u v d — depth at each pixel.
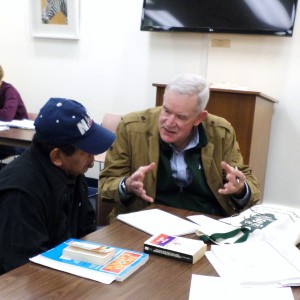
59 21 3.93
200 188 1.71
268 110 3.02
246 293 0.85
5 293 0.81
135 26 3.65
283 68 3.15
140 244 1.12
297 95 3.13
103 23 3.78
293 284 0.89
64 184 1.18
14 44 4.20
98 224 2.39
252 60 3.25
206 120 1.75
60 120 1.11
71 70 3.99
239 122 2.66
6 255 1.02
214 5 3.22
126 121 1.78
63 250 0.98
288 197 3.26
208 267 0.98
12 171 1.13
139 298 0.82
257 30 3.11
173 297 0.83
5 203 1.06
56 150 1.13
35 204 1.09
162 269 0.96
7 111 3.27
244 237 1.15
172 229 1.23
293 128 3.17
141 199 1.64
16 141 2.35
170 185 1.73
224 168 1.52
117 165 1.73
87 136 1.14
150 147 1.71
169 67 3.57
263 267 0.96
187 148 1.70
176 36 3.49
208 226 1.25
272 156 3.27
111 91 3.85
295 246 1.10
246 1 3.12
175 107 1.56
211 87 2.79
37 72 4.14
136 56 3.69
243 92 2.61
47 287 0.84
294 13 3.01
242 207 1.62
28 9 4.07
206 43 3.38
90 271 0.91
